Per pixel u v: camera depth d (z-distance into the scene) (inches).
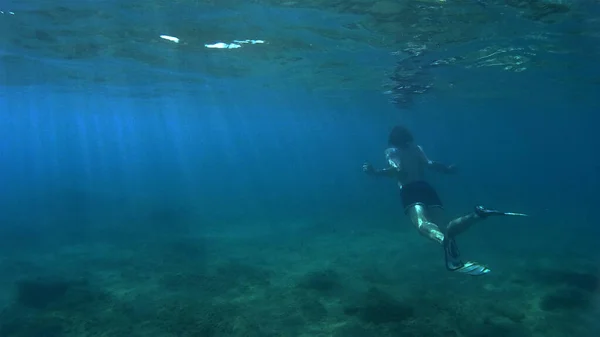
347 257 619.5
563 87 1005.8
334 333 327.0
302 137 5511.8
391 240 764.0
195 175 3567.9
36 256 632.4
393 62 688.4
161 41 559.8
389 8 407.8
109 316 366.3
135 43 571.5
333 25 473.4
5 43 570.6
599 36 512.1
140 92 1180.5
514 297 427.8
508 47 575.2
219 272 514.9
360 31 497.4
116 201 1418.6
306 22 462.0
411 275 513.7
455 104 1414.9
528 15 427.5
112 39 547.5
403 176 362.0
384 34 510.0
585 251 674.2
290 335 324.2
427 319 354.3
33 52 629.3
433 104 1408.7
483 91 1075.9
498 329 334.6
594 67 728.3
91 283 475.2
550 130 3221.0
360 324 344.2
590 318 364.2
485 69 748.6
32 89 1118.4
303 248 688.4
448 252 267.4
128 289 452.4
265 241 750.5
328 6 403.9
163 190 1971.0
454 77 838.5
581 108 1568.7
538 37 518.9
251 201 1496.1
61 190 1589.6
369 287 455.2
